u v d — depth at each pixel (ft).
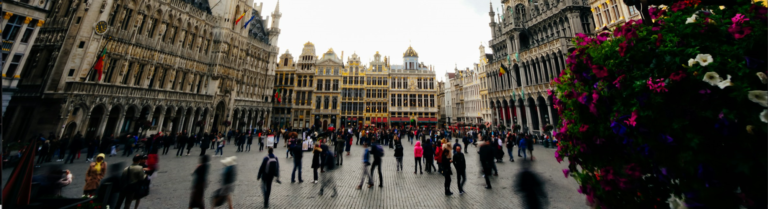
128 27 92.27
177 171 43.93
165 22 106.01
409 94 197.36
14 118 74.02
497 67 130.31
